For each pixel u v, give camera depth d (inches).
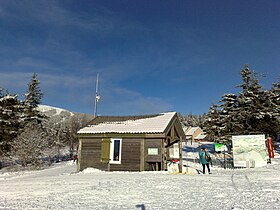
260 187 374.6
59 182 474.3
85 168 763.4
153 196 316.8
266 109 1206.9
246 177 514.9
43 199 303.6
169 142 806.5
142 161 709.3
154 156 708.7
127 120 855.7
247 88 1251.2
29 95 1487.5
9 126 1220.5
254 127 1233.4
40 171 890.7
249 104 1242.0
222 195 317.1
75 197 314.5
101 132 760.3
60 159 1465.3
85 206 260.7
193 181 459.8
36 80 1518.2
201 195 320.2
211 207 249.4
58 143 1435.8
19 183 488.4
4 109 1223.5
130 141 734.5
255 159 809.5
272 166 756.6
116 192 349.4
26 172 880.9
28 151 1045.8
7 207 257.0
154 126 743.1
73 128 2020.2
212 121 1481.3
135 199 298.2
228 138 1240.2
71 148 1700.3
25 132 1093.1
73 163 1177.4
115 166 732.0
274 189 351.6
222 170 732.7
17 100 1314.0
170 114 828.6
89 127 822.5
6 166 1130.7
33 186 430.9
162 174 603.2
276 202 266.1
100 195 327.3
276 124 1209.4
